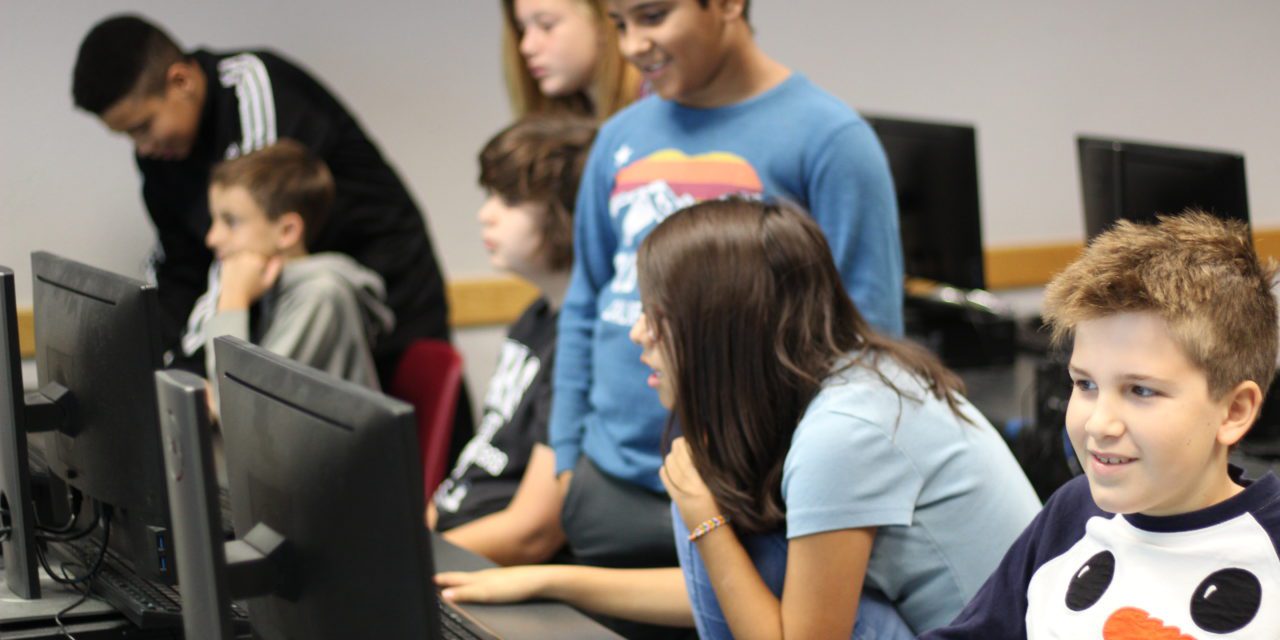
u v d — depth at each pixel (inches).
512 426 92.7
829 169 74.1
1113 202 89.7
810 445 55.2
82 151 133.3
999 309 129.8
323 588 42.9
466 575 68.7
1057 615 42.3
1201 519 38.9
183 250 123.6
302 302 101.0
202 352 114.0
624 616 67.8
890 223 75.2
